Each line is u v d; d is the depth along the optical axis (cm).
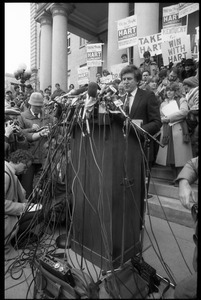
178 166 255
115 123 133
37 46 1374
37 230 185
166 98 290
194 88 257
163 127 267
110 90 130
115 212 140
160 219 236
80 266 139
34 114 275
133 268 134
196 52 393
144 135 155
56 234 204
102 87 135
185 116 251
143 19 449
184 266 154
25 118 270
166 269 150
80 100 143
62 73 775
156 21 457
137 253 167
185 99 263
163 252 172
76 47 1105
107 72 487
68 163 169
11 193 172
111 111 126
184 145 253
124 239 150
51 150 178
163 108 275
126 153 135
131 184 152
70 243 173
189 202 120
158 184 278
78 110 141
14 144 240
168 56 372
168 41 370
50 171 177
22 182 255
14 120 245
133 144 152
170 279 139
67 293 114
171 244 184
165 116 262
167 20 446
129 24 416
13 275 143
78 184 161
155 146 222
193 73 332
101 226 139
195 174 128
